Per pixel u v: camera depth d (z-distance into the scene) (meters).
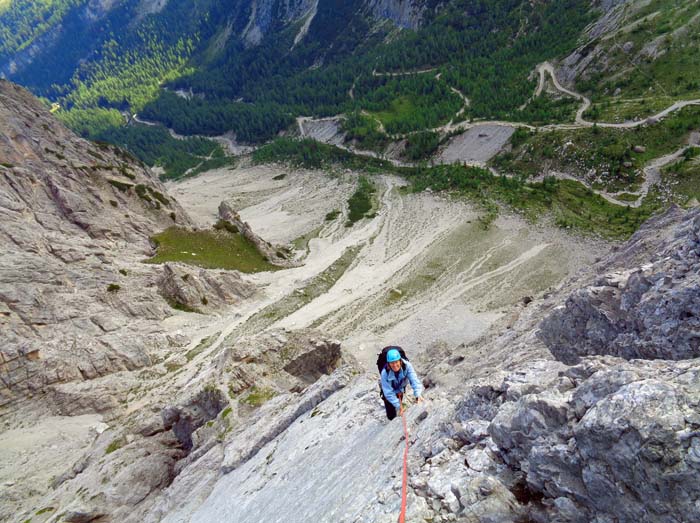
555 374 10.75
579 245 84.88
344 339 63.00
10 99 101.69
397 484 9.51
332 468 14.12
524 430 8.48
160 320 62.06
